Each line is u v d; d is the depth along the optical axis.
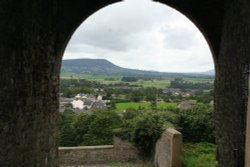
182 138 8.02
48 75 4.34
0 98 2.74
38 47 3.85
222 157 4.31
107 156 9.20
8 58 2.90
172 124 8.66
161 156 8.15
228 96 4.05
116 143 9.27
